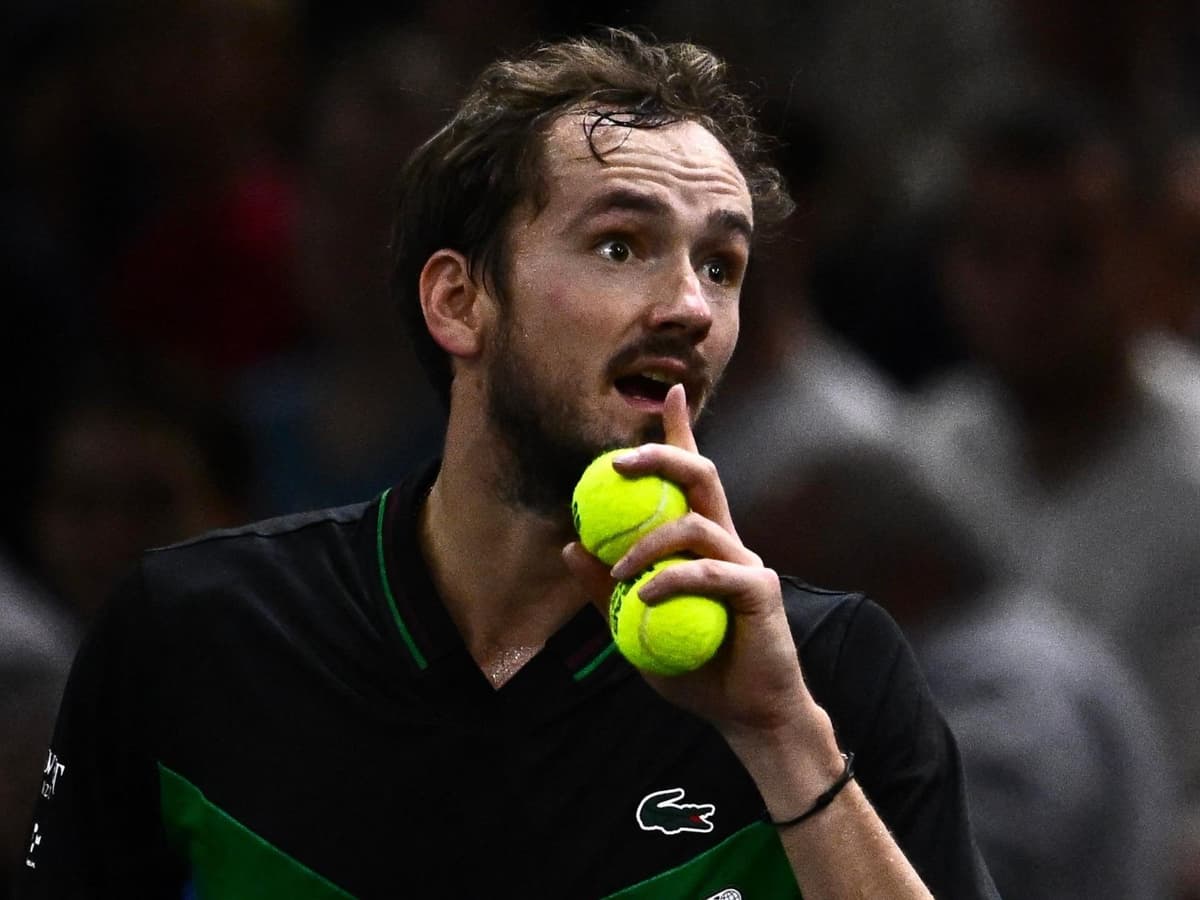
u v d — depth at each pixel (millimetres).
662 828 10742
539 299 10508
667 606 9289
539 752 10828
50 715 17781
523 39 25438
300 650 11102
